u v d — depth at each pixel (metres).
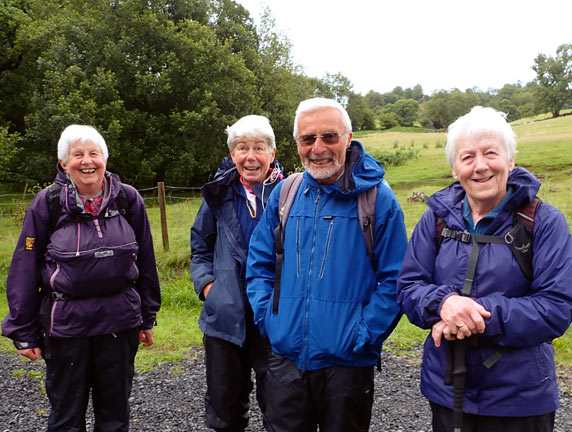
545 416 2.01
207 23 27.53
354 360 2.34
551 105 81.19
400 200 14.31
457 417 1.97
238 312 2.88
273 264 2.66
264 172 3.02
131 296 2.80
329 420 2.39
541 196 10.91
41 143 25.48
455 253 2.06
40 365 5.01
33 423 3.80
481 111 2.08
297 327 2.38
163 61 24.17
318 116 2.38
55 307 2.64
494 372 1.95
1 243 10.94
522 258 1.96
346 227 2.40
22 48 26.27
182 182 25.16
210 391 3.02
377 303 2.32
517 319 1.88
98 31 24.48
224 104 24.41
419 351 5.17
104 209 2.72
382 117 109.06
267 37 31.12
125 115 23.81
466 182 2.04
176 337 5.74
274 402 2.47
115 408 2.82
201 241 3.20
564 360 4.79
